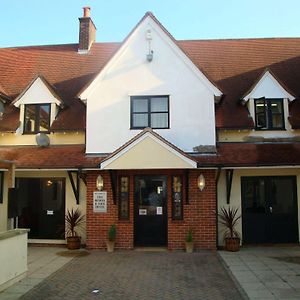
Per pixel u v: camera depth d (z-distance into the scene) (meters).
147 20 13.90
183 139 13.27
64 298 7.66
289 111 14.16
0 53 18.80
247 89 15.19
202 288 8.30
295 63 16.64
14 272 8.63
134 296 7.79
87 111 13.69
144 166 12.14
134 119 13.62
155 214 13.07
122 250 12.67
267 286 8.37
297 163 12.30
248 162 12.50
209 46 17.91
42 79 14.83
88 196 13.07
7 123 14.72
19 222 14.00
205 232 12.62
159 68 13.67
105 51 18.14
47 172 14.05
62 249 13.02
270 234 13.49
